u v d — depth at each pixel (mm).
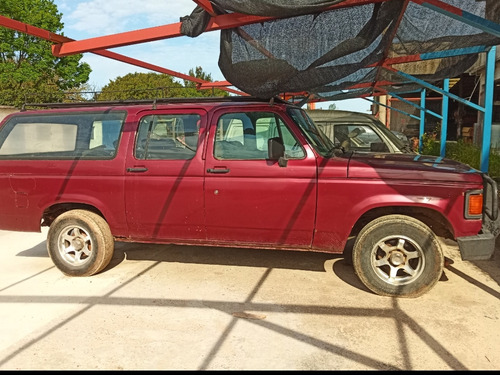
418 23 5117
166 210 4324
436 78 8133
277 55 4504
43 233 6676
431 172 3734
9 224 4793
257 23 4227
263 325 3396
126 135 4469
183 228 4336
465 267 4625
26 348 3100
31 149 4758
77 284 4371
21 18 25828
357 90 10828
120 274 4648
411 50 5867
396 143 7059
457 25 5055
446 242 5582
